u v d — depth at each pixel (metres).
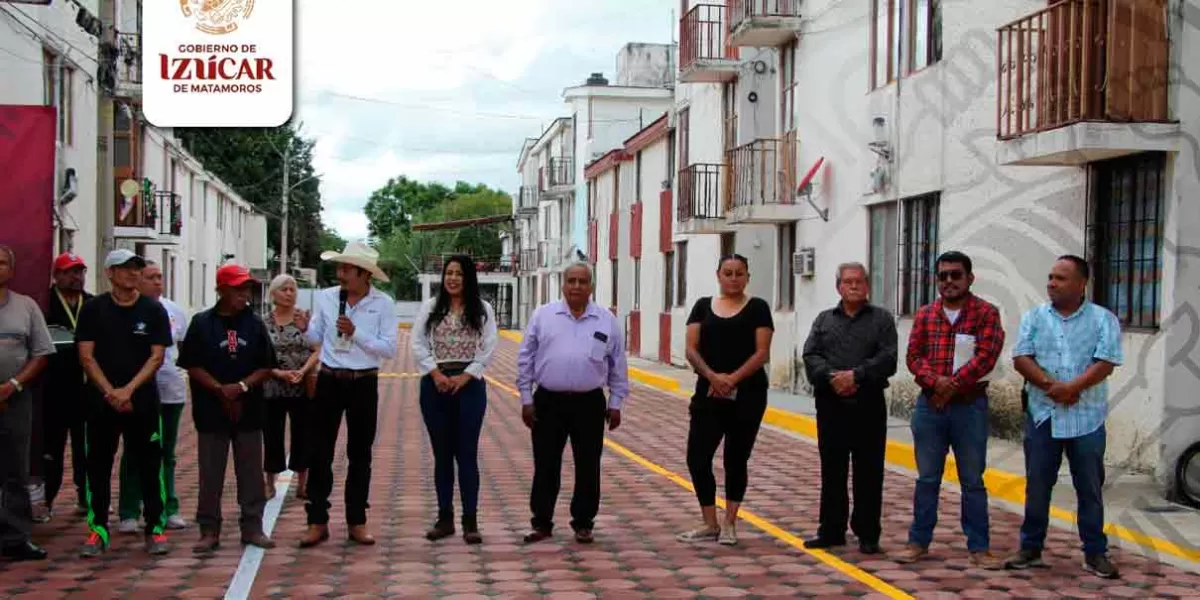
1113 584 6.54
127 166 24.02
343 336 7.49
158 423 7.22
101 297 7.15
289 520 8.46
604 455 12.21
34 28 15.92
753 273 20.97
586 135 40.47
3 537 6.97
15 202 8.45
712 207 22.41
